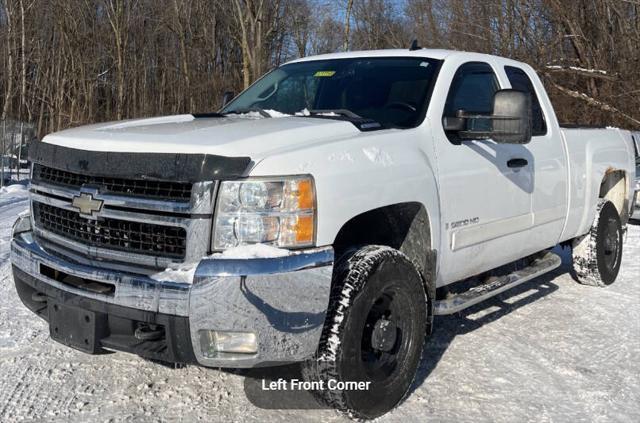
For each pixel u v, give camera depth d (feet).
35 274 11.32
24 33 93.91
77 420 11.16
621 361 14.25
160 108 99.86
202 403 11.85
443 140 13.03
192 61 101.65
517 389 12.73
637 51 53.26
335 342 10.28
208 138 10.23
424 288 12.04
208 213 9.57
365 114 13.65
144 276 9.86
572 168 17.71
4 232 26.89
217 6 107.24
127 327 10.09
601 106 51.47
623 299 18.89
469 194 13.38
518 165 15.01
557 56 59.82
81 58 88.53
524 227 15.51
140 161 9.98
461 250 13.37
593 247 19.47
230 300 9.24
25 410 11.44
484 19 66.33
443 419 11.45
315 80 15.38
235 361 9.53
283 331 9.57
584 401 12.28
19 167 51.52
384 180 11.11
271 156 9.84
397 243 12.76
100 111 95.91
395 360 11.61
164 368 13.29
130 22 96.43
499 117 12.67
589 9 58.44
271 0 80.69
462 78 14.55
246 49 65.57
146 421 11.16
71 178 11.18
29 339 14.61
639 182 29.91
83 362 13.48
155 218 9.91
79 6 89.97
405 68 14.52
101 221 10.57
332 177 10.23
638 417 11.71
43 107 93.50
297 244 9.81
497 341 15.29
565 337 15.66
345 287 10.46
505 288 15.10
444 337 15.49
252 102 15.94
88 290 10.30
